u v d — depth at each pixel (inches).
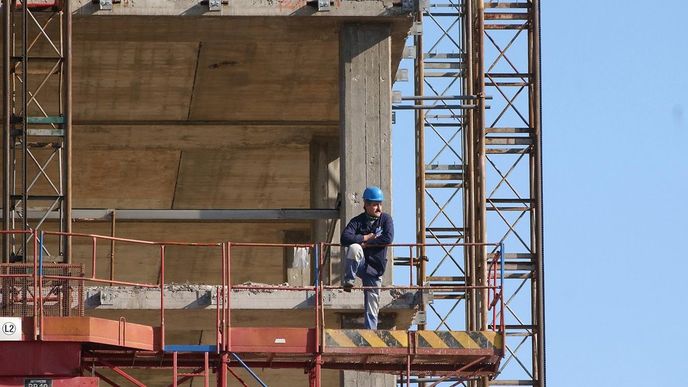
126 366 3157.0
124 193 5123.0
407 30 3769.7
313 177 4601.4
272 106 4503.0
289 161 4869.6
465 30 4810.5
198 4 3693.4
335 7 3698.3
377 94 3713.1
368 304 3184.1
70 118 3531.0
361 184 3683.6
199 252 5388.8
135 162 4884.4
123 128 4660.4
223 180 5019.7
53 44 3673.7
